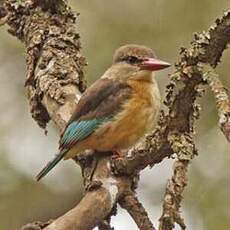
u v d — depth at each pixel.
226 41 6.79
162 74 12.39
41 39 9.80
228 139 5.92
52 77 9.35
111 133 9.80
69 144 9.46
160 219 6.84
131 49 10.49
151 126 10.29
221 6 12.23
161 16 12.36
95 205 7.21
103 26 12.52
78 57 9.65
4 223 12.43
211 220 11.11
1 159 12.38
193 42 6.88
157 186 12.80
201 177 11.54
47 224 6.86
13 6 10.23
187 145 6.96
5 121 12.88
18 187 12.51
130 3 12.53
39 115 9.55
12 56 13.28
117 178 7.72
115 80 10.24
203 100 12.02
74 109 9.15
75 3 12.65
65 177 13.11
